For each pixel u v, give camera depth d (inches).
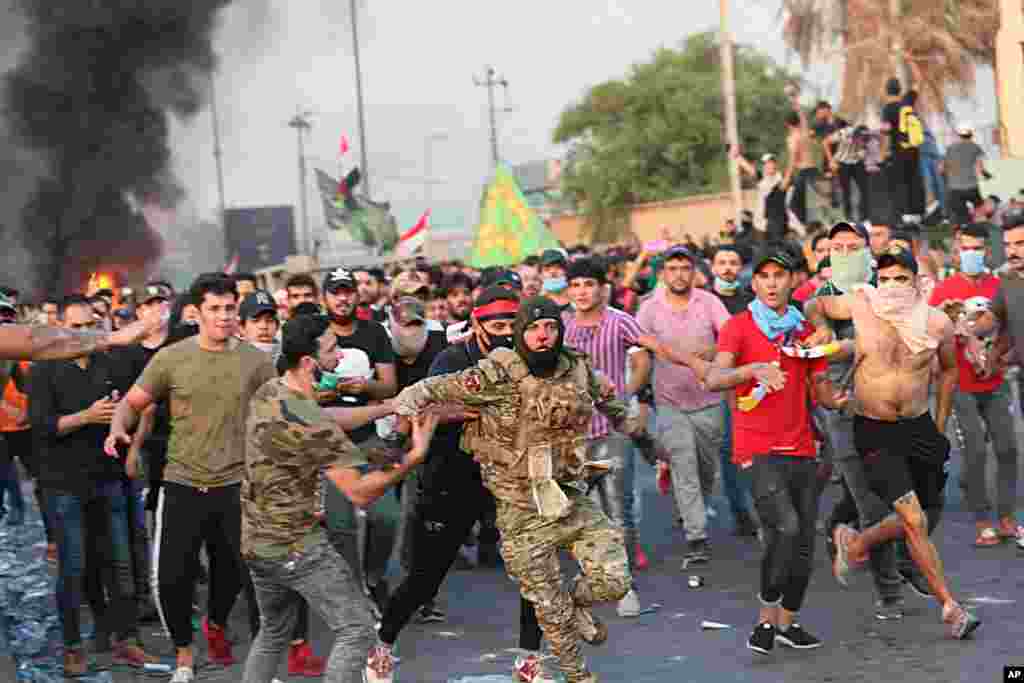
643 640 279.0
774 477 256.8
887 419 270.4
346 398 299.7
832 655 254.7
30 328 191.2
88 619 333.7
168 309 338.6
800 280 412.8
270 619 225.8
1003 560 326.0
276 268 1205.7
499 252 806.5
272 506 215.6
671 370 358.9
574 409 227.8
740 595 314.8
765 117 2231.8
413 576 249.9
